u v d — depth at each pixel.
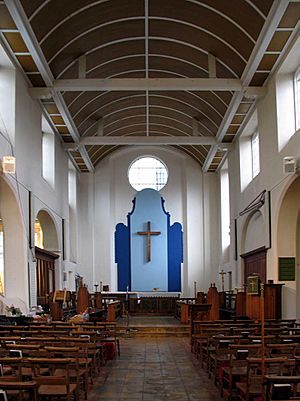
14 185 13.13
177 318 20.88
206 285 25.06
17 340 8.49
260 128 16.05
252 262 18.06
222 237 24.48
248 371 6.62
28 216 14.60
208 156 23.08
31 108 15.06
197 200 25.78
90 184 25.55
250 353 7.84
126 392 8.57
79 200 25.19
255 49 12.90
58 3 11.80
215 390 8.70
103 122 21.89
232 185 21.03
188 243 25.45
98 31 14.24
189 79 14.90
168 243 25.62
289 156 13.01
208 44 14.81
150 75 17.95
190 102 19.81
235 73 15.32
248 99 15.97
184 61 16.52
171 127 23.81
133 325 17.84
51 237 18.86
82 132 21.22
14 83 13.23
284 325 11.55
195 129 21.73
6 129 13.16
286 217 14.05
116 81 14.84
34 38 12.16
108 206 25.59
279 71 13.89
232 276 21.42
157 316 22.53
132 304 23.02
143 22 14.30
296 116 13.84
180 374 10.12
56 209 18.94
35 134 15.56
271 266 14.82
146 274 25.34
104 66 16.69
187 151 25.84
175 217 25.94
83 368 8.30
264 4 11.22
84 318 13.70
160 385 9.12
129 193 26.12
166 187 26.20
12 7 10.38
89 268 24.92
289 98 14.01
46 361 6.28
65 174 20.83
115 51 15.91
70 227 23.91
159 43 15.65
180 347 14.14
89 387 8.95
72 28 13.35
